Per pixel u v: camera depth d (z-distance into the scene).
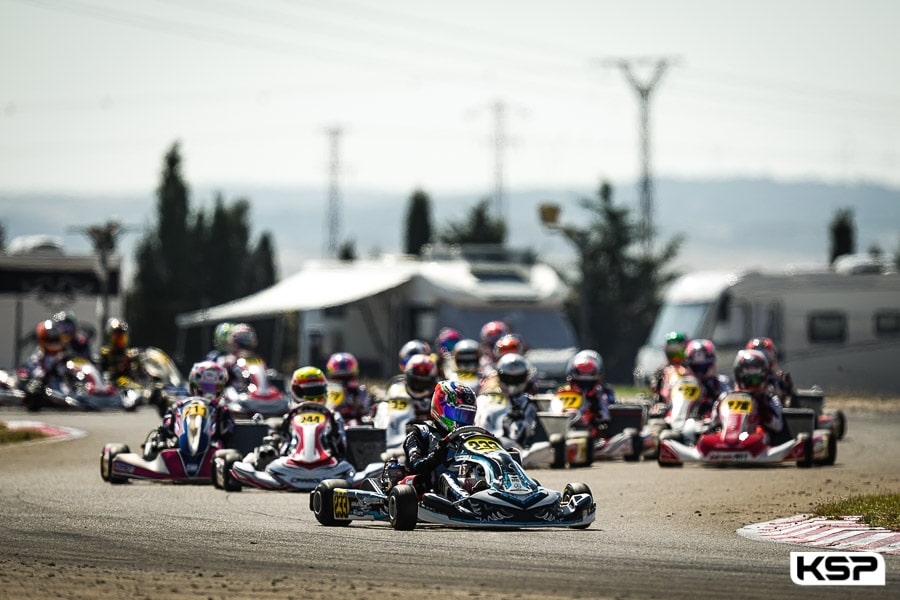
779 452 80.06
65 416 126.31
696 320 166.38
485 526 49.28
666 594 36.12
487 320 165.50
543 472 78.44
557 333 167.25
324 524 51.41
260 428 72.88
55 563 41.44
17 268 179.88
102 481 71.56
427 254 180.12
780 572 40.53
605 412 89.38
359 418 84.75
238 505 59.34
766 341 98.94
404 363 95.00
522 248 178.38
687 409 89.62
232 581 38.00
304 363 173.00
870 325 169.62
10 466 81.00
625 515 56.50
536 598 35.34
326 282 184.62
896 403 158.50
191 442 69.25
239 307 190.88
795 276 168.88
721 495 64.75
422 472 50.97
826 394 168.50
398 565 40.88
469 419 51.56
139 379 143.12
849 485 68.56
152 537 47.62
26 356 179.50
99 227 172.75
